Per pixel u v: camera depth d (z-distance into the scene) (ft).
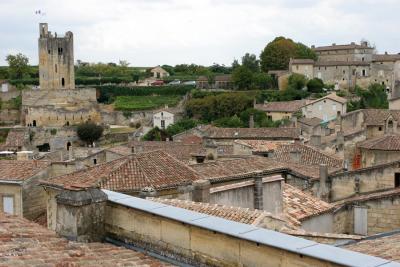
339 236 78.38
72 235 51.11
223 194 96.84
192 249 45.96
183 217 47.06
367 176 136.87
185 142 294.05
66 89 618.03
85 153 282.97
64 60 632.38
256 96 573.74
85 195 51.78
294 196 112.68
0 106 624.18
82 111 578.66
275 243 40.40
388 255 55.11
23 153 204.64
